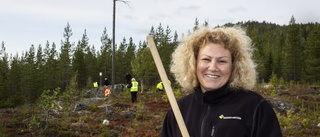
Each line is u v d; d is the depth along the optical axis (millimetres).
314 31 52625
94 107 15820
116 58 69062
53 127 11156
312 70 50688
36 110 13898
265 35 105125
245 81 2088
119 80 69562
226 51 2070
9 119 12141
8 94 56219
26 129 10844
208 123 1996
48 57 74312
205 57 2078
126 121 13500
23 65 70875
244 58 2109
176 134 2234
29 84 59500
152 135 11180
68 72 63750
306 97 22281
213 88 2045
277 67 63062
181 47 2326
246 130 1922
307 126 12992
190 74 2217
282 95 23094
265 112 1955
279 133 1919
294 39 59250
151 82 54250
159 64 2053
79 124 12016
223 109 1997
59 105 13734
